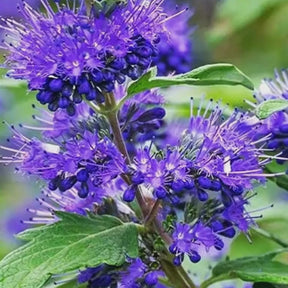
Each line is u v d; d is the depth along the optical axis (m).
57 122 0.43
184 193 0.43
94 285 0.43
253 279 0.43
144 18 0.41
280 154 0.44
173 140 0.44
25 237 0.41
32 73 0.41
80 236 0.41
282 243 0.47
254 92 0.46
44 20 0.41
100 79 0.41
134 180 0.41
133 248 0.41
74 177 0.42
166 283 0.43
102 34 0.41
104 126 0.43
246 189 0.44
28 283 0.40
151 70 0.41
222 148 0.42
